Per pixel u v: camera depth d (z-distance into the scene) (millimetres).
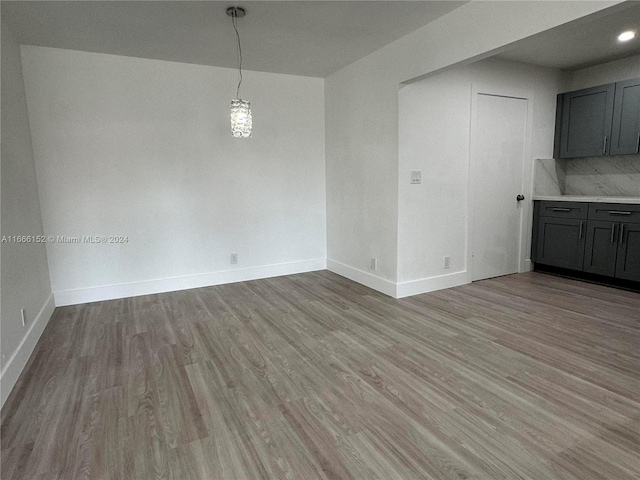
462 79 3629
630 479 1377
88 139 3422
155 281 3822
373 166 3705
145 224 3727
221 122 3947
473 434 1642
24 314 2461
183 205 3873
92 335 2777
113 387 2072
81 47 3232
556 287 3795
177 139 3771
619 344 2473
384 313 3145
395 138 3373
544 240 4281
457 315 3062
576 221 3938
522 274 4344
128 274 3703
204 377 2170
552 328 2756
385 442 1606
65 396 1990
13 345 2193
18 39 2979
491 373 2146
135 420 1782
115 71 3461
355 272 4152
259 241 4305
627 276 3559
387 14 2670
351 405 1876
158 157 3709
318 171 4543
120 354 2469
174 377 2174
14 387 2084
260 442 1619
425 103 3434
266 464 1493
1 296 2053
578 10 1936
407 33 3047
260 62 3756
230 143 4016
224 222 4090
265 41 3168
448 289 3791
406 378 2119
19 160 2705
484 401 1882
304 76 4305
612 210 3617
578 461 1472
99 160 3482
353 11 2609
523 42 2270
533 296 3510
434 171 3586
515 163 4145
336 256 4516
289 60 3707
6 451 1579
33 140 3215
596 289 3699
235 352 2480
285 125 4277
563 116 4266
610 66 3994
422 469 1452
